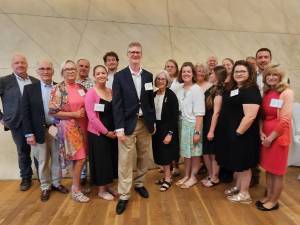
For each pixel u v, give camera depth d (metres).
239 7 4.67
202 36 4.48
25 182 3.31
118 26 4.08
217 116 3.02
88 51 3.96
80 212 2.67
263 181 3.47
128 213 2.63
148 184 3.42
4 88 3.12
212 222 2.44
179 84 3.39
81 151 2.85
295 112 3.99
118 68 4.09
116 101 2.64
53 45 3.82
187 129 3.17
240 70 2.60
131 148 2.71
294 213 2.58
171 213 2.62
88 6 3.94
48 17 3.79
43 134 2.91
